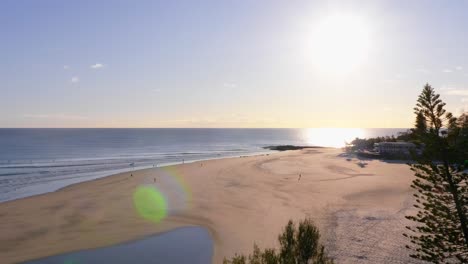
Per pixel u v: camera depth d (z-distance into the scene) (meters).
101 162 68.75
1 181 45.25
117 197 34.62
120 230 24.53
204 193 36.91
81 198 34.06
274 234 23.27
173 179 45.69
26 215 27.77
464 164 13.13
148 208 30.50
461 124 13.27
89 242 22.11
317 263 8.39
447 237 14.15
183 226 25.55
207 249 21.03
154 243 22.09
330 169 56.75
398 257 18.61
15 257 19.61
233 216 28.00
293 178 47.19
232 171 53.69
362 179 45.62
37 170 56.06
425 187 14.20
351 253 19.20
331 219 26.00
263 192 37.41
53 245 21.50
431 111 13.58
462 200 13.42
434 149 13.34
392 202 31.27
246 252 20.34
